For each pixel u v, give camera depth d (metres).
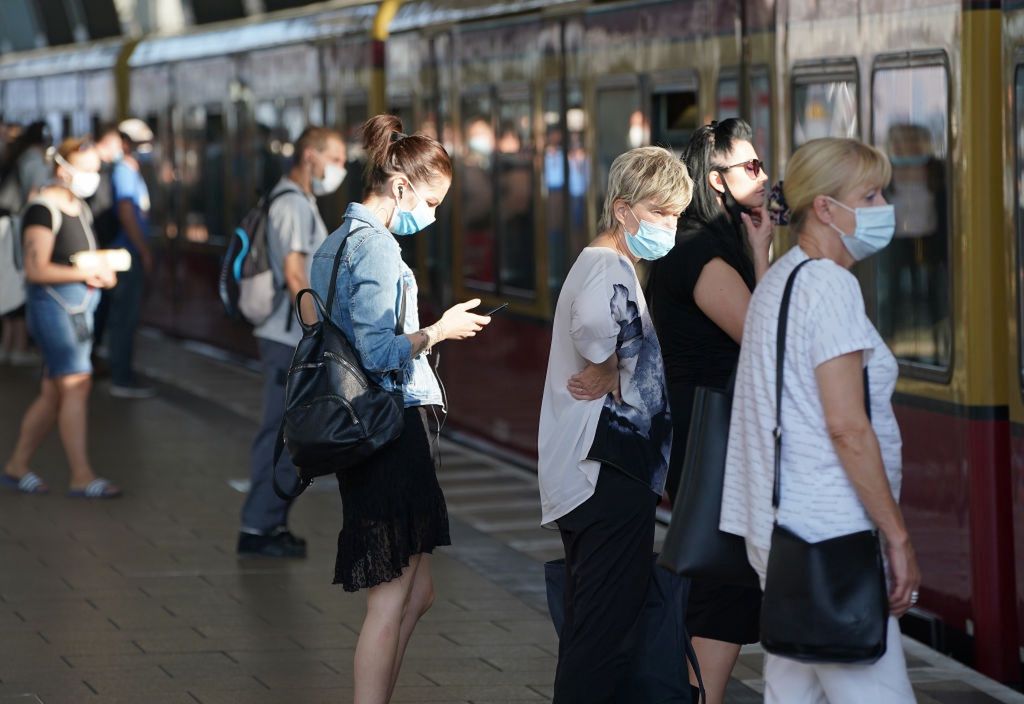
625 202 10.01
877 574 8.15
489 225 23.70
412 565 10.80
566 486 10.16
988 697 12.35
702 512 9.08
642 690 10.30
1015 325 12.76
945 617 13.68
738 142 10.78
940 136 13.32
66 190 19.58
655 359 10.16
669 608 10.30
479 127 23.86
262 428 16.77
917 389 13.85
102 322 29.75
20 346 34.38
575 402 10.16
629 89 19.39
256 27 34.12
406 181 10.82
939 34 13.27
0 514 19.12
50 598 15.23
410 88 26.33
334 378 10.41
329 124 29.62
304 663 13.16
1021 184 12.55
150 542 17.62
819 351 8.16
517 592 15.52
